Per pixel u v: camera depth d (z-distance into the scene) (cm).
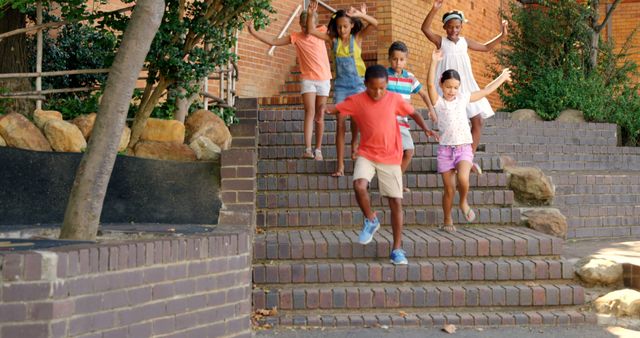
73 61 952
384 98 687
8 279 410
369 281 677
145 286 478
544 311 662
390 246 703
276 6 1438
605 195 1055
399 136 689
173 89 820
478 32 1866
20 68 848
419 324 638
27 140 700
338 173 842
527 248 707
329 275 675
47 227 637
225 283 546
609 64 1547
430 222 798
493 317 643
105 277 449
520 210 813
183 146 771
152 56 770
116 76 525
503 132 1199
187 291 511
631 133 1434
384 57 1414
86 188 527
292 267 674
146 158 724
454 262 689
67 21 787
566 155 1212
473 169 830
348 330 627
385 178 681
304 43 851
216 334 536
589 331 625
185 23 788
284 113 1011
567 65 1504
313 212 797
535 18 1539
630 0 2191
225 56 840
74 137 723
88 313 437
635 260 700
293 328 632
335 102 852
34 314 412
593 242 974
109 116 527
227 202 721
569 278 686
